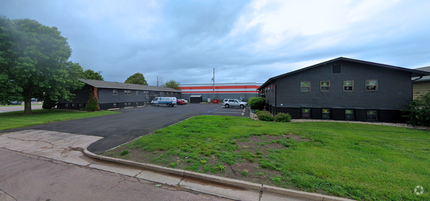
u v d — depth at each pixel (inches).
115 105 1010.7
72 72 774.5
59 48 698.8
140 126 401.4
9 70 605.6
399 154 200.5
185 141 254.7
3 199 122.7
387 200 114.3
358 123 455.2
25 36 601.0
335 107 508.7
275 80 563.5
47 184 145.3
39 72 637.3
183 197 126.2
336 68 507.5
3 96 591.2
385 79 475.5
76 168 180.4
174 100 1222.3
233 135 289.1
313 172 152.6
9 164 191.6
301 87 533.0
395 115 467.2
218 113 740.0
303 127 374.0
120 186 141.9
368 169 158.7
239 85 1908.2
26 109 696.4
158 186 142.4
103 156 205.9
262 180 144.0
